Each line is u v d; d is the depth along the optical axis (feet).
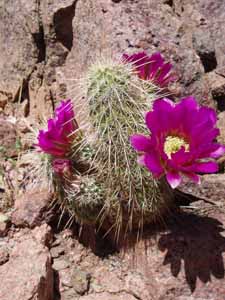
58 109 1.37
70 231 1.48
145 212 1.31
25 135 1.90
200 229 1.35
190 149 1.19
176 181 1.17
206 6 1.92
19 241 1.46
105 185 1.30
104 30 1.76
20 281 1.26
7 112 2.10
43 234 1.44
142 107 1.27
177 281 1.28
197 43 1.87
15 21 2.07
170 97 1.71
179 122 1.22
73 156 1.33
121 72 1.26
